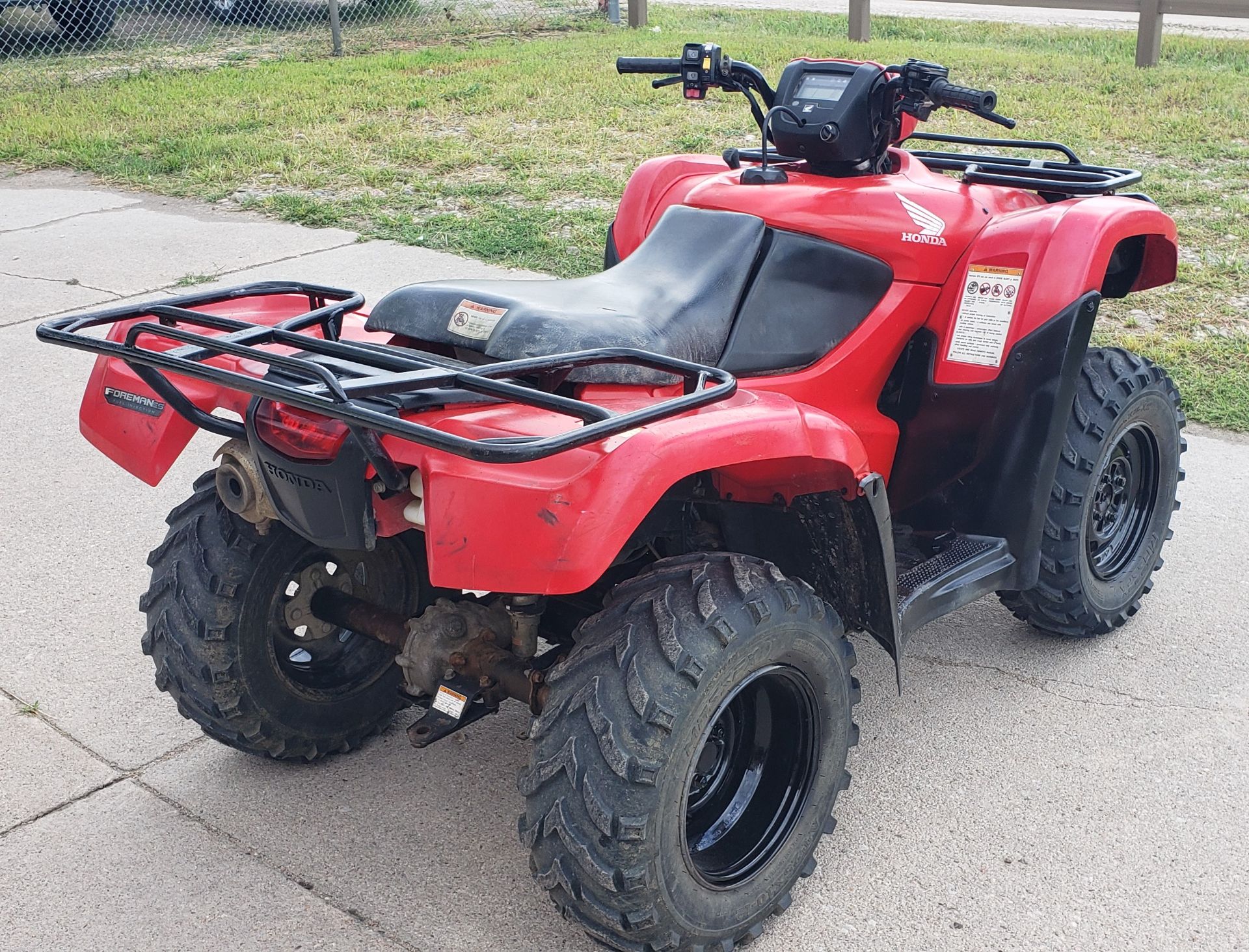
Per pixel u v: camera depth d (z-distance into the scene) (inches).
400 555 132.0
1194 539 173.2
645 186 147.9
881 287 125.5
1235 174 328.8
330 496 95.7
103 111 436.8
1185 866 111.6
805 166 135.9
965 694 140.0
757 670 96.7
